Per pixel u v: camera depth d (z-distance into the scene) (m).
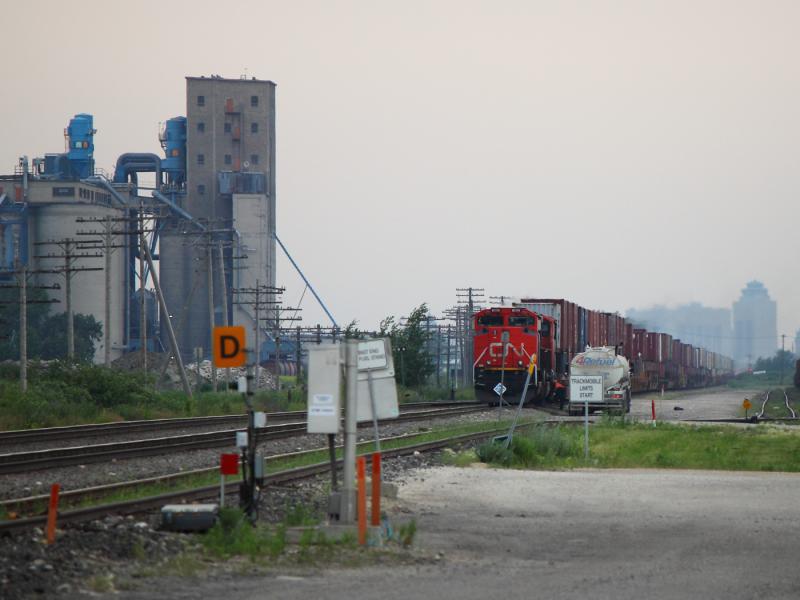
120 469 91.56
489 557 52.03
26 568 45.03
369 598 41.38
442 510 69.19
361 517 54.00
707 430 151.38
